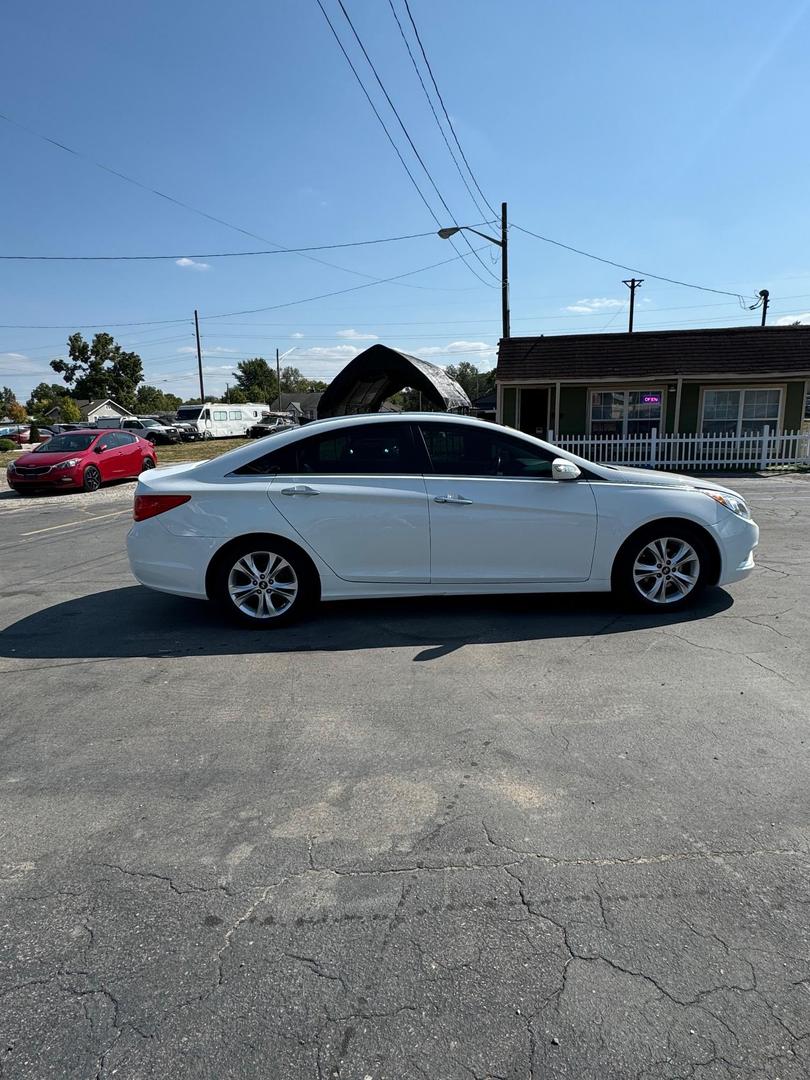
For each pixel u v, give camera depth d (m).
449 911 2.17
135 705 3.71
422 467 4.96
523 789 2.83
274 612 4.92
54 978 1.94
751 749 3.11
